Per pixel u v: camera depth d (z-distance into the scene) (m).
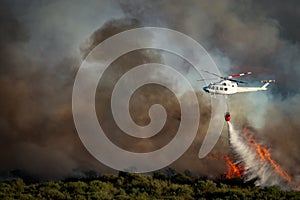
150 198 131.75
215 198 134.25
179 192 139.00
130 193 137.50
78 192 134.88
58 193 132.62
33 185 146.75
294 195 138.62
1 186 142.88
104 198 128.50
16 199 127.56
